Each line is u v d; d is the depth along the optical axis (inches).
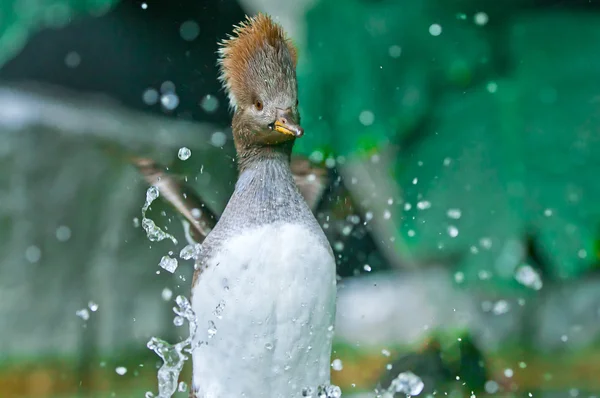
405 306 490.0
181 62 531.8
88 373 454.6
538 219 527.2
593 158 525.0
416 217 526.6
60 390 446.6
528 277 501.4
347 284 504.1
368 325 479.5
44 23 553.6
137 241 469.7
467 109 530.6
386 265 519.2
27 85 503.2
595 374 434.6
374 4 517.0
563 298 515.8
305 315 177.9
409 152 532.7
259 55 191.9
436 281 512.7
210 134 489.4
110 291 466.3
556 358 472.7
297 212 184.4
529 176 528.7
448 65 522.3
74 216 469.7
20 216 465.1
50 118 477.1
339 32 515.2
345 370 418.6
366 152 517.0
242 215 184.4
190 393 192.1
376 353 441.4
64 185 470.6
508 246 522.6
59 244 467.5
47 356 458.0
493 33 528.7
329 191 310.5
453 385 397.4
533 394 396.5
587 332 500.4
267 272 176.7
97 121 482.0
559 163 528.7
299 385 181.6
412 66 520.1
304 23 518.3
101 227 470.6
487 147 530.3
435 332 425.7
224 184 441.4
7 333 456.8
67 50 529.7
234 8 547.2
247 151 193.9
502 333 500.7
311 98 511.8
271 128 186.5
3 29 546.6
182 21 539.5
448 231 524.7
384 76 518.3
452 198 528.7
